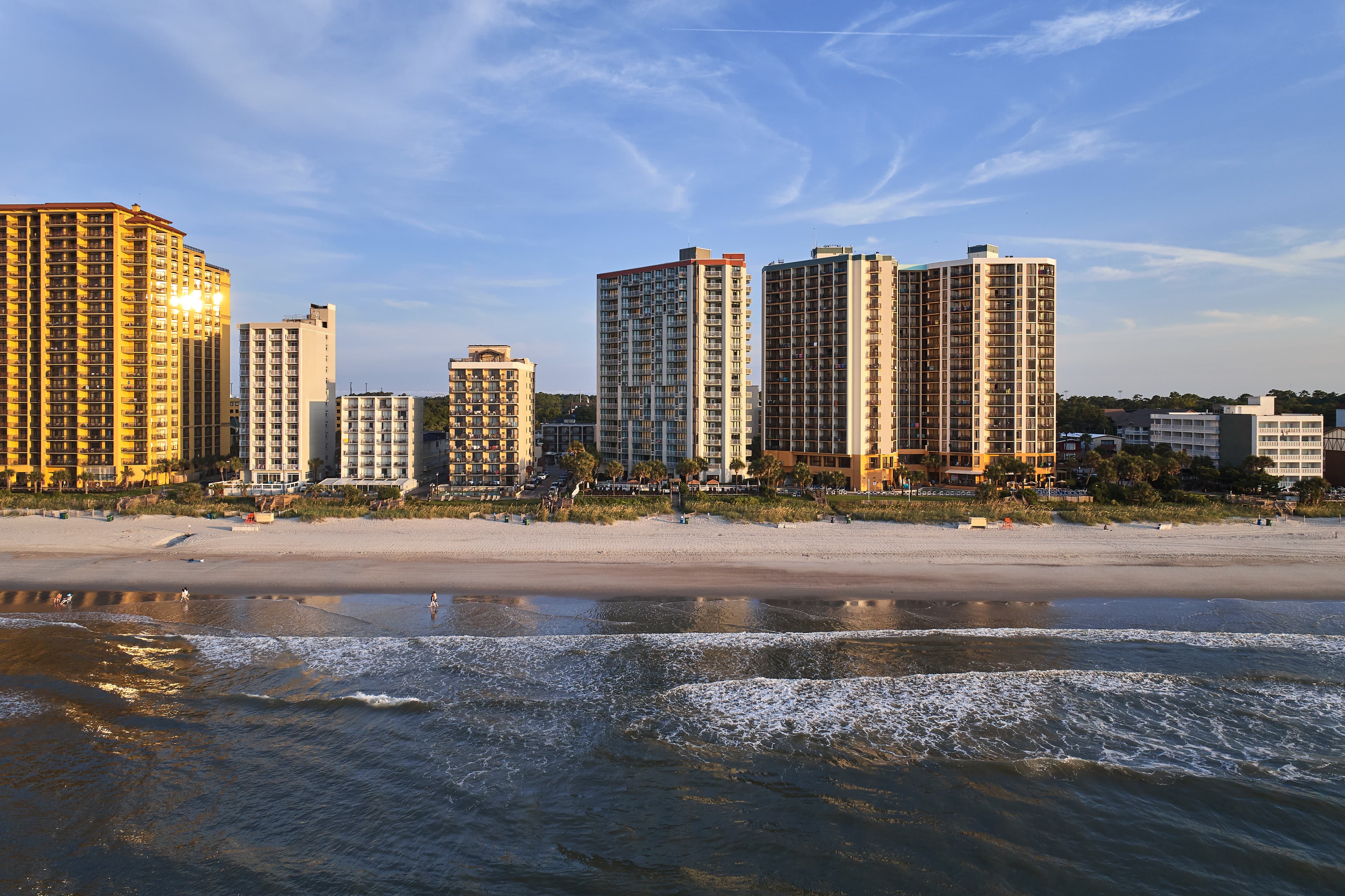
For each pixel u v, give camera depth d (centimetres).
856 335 13912
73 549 7300
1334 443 12875
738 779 3322
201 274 15288
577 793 3222
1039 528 8294
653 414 14488
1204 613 5394
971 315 14388
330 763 3431
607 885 2697
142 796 3197
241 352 13588
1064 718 3825
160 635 4906
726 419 14000
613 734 3659
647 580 6194
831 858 2836
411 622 5156
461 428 13800
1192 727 3750
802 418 14525
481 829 3000
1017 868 2786
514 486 13512
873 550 7206
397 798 3186
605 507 9025
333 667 4394
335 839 2942
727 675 4288
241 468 14088
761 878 2736
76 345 13312
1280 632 5016
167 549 7250
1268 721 3809
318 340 14125
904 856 2852
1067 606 5547
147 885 2697
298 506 9206
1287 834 2981
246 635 4900
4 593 5844
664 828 3006
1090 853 2870
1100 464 12194
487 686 4147
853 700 4000
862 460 13850
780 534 7906
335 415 15150
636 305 14700
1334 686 4184
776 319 14962
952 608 5484
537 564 6738
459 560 6881
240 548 7300
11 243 13212
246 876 2741
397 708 3909
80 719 3794
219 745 3578
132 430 13688
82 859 2830
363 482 12975
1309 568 6581
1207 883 2723
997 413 14350
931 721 3797
